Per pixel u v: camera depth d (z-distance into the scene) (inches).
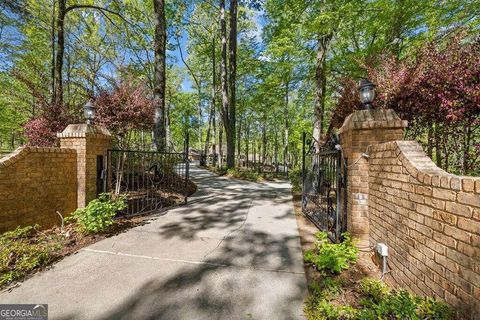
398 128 110.6
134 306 75.3
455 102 129.6
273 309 74.7
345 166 126.1
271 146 1113.4
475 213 52.6
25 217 130.9
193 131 1103.6
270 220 172.2
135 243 125.6
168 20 526.0
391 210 90.4
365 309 65.3
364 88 118.8
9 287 83.8
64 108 256.8
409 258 77.8
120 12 458.9
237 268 100.6
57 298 78.6
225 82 509.4
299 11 306.3
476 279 52.0
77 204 160.6
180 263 104.1
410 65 171.8
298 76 373.7
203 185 345.4
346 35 341.1
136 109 262.5
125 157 227.6
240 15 590.2
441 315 57.9
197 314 72.1
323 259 97.4
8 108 434.3
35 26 401.1
